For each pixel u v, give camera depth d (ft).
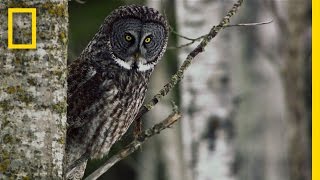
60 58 20.30
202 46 24.52
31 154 19.90
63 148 20.30
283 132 54.60
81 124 34.09
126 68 34.47
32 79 19.95
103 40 34.68
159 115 62.69
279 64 52.37
